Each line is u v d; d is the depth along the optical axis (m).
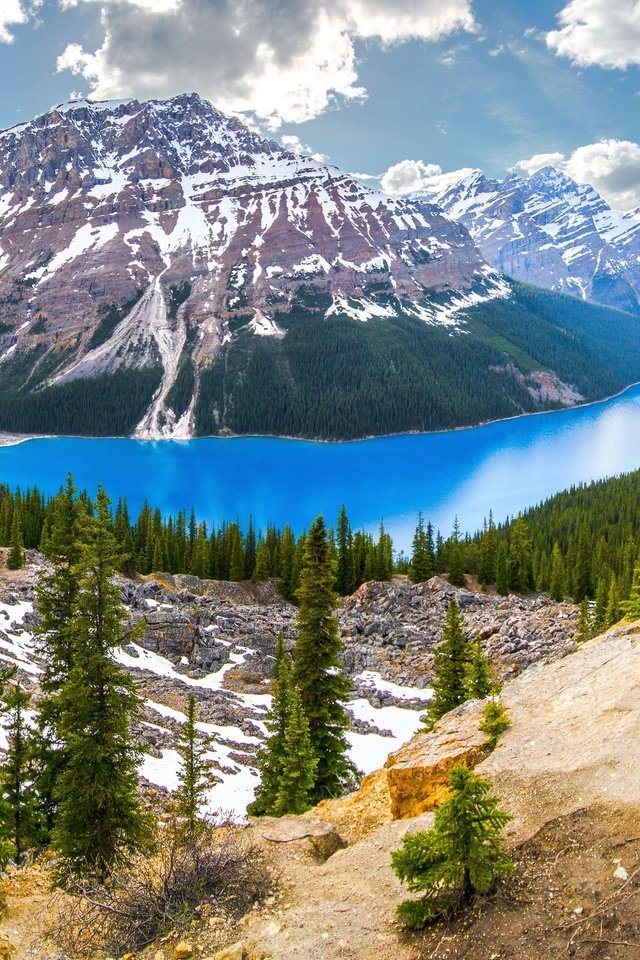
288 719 34.56
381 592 97.75
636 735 15.58
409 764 18.44
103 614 22.12
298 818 18.12
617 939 10.46
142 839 21.61
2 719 41.72
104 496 22.41
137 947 13.68
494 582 114.00
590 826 13.06
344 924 12.77
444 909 12.02
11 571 82.88
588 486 196.00
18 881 19.03
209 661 67.88
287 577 111.25
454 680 39.31
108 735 21.86
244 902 14.33
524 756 16.55
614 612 64.69
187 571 117.50
